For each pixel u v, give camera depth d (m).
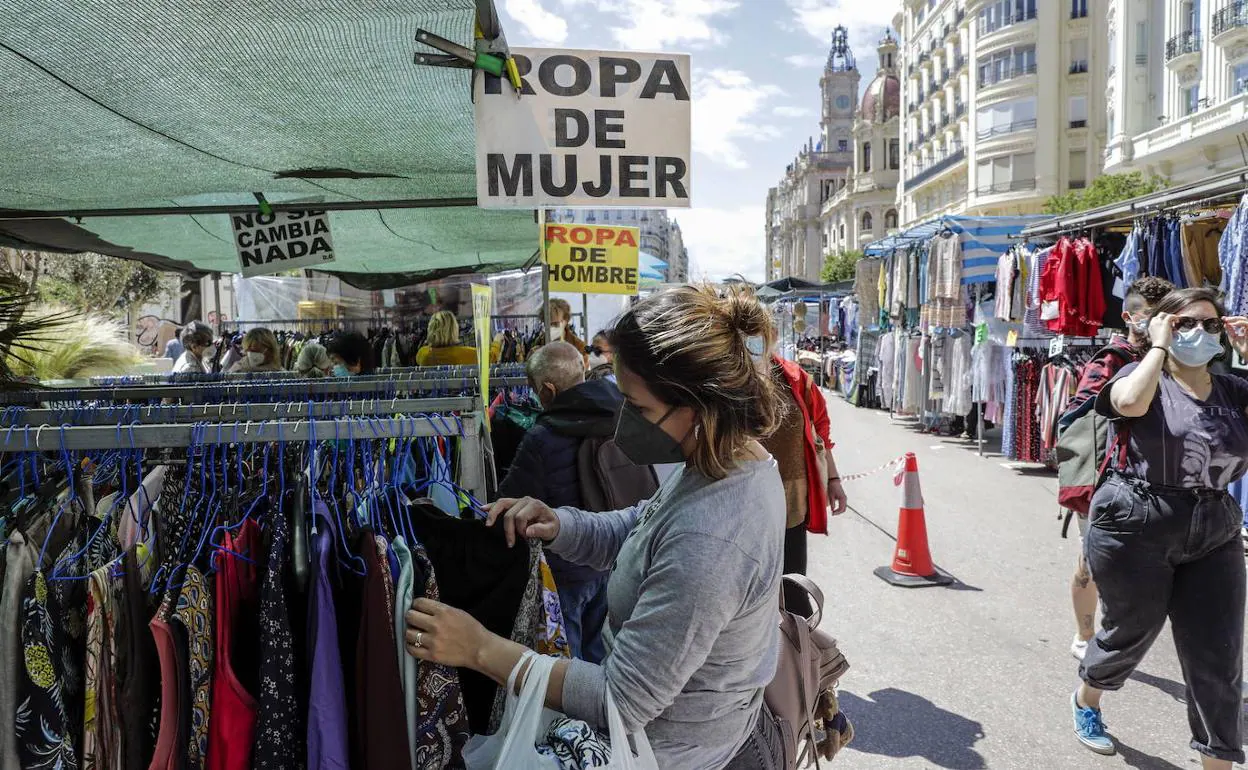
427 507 1.95
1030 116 44.62
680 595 1.33
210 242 6.79
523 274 14.10
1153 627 2.97
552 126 3.10
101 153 3.66
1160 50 30.83
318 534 1.71
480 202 3.02
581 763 1.33
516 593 1.82
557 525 1.84
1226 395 2.86
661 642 1.33
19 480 2.08
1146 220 6.97
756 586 1.39
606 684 1.38
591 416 3.07
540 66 3.08
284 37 2.30
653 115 3.20
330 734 1.60
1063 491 3.50
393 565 1.68
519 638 1.78
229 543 1.70
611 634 1.55
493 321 13.82
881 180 83.50
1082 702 3.41
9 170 3.96
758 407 1.41
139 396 3.94
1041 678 4.05
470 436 1.96
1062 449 3.55
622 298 11.63
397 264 9.92
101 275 14.11
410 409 2.25
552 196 3.10
